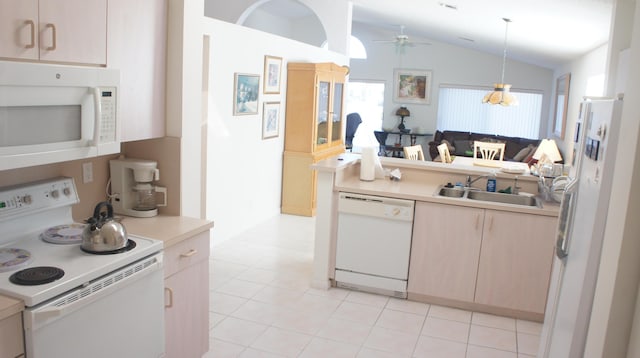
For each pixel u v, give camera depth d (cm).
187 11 267
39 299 172
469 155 1020
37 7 189
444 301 383
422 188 404
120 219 267
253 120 550
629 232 175
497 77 1108
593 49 659
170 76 271
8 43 180
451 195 408
